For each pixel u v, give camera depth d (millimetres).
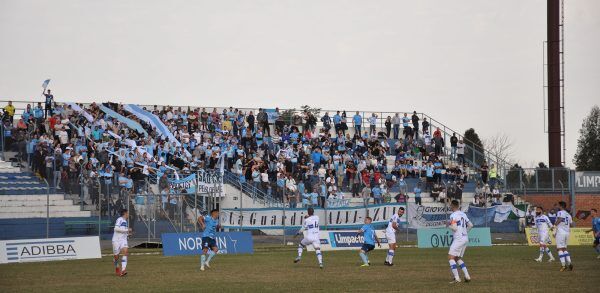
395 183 62000
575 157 96500
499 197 60094
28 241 36281
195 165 55594
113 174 50281
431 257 37531
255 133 63219
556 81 71625
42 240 36719
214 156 57031
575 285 23641
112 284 24719
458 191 59500
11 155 53812
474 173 66500
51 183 50188
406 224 49969
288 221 47688
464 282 24734
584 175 63312
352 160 61688
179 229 47625
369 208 49031
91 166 49500
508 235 56781
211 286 23859
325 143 63062
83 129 55562
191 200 50062
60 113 56844
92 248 38219
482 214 54844
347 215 48531
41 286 24250
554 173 63125
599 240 37375
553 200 62688
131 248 44938
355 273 28359
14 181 49969
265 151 60125
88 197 48781
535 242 50438
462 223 24734
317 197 52938
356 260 35719
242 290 22656
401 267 31203
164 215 47281
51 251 36844
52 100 57438
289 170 57875
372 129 71438
